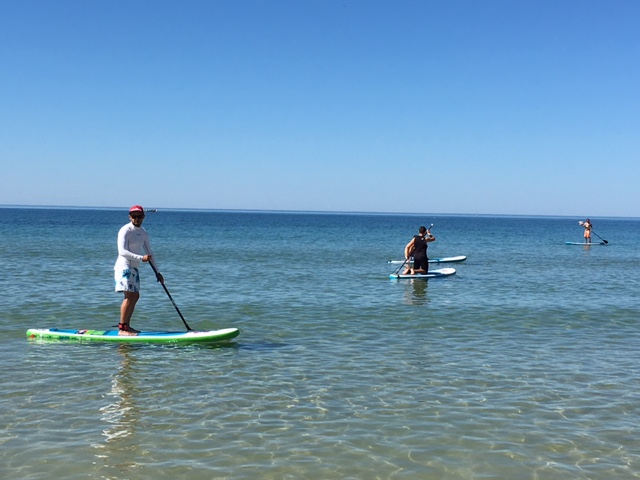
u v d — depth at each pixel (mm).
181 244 35188
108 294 13125
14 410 5520
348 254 28016
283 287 14945
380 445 4863
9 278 15578
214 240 40625
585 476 4371
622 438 5062
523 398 6070
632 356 7914
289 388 6324
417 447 4836
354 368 7152
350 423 5328
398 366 7266
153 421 5309
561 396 6145
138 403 5770
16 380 6453
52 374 6715
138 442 4855
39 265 19500
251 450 4734
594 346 8516
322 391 6230
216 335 8438
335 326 9836
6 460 4484
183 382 6484
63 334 8523
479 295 13859
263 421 5352
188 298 12797
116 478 4238
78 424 5203
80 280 15531
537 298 13453
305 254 27656
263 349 8094
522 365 7371
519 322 10391
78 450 4680
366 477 4316
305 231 63594
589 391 6320
